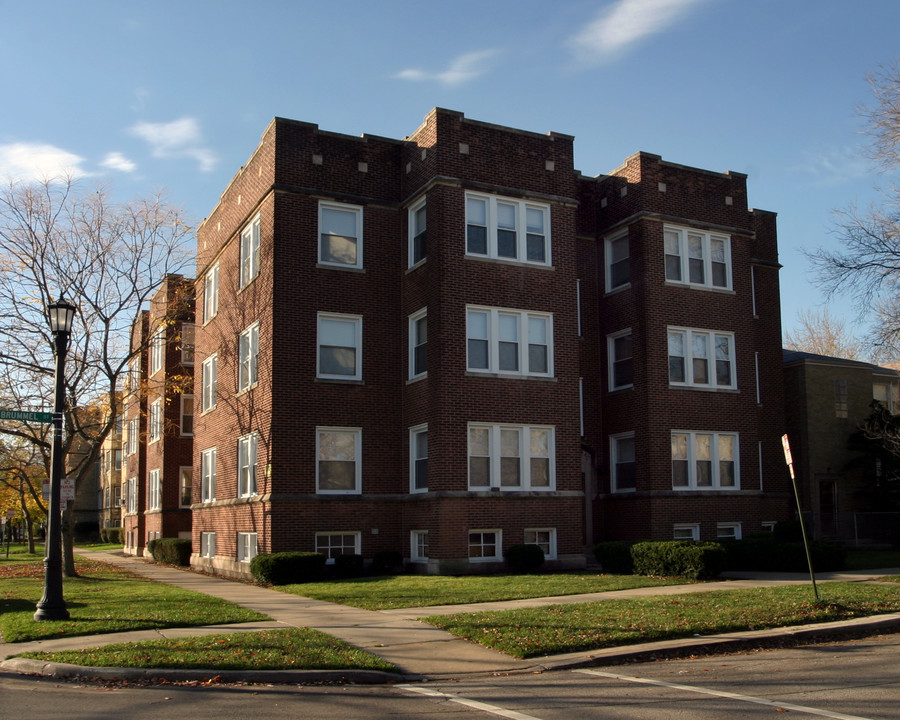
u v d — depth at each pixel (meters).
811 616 14.73
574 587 19.20
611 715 9.06
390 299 26.36
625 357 28.80
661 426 27.36
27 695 10.61
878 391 37.50
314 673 11.18
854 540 32.28
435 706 9.68
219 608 16.83
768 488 31.72
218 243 30.92
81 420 35.94
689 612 14.98
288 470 24.31
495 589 19.00
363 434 25.36
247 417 26.39
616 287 29.20
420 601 17.41
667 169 28.73
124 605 17.56
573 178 26.66
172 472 39.16
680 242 28.73
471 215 25.11
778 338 32.94
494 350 24.67
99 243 28.22
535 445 24.97
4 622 15.95
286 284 24.97
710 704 9.48
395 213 26.81
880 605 15.84
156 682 11.21
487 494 23.78
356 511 24.91
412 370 25.66
